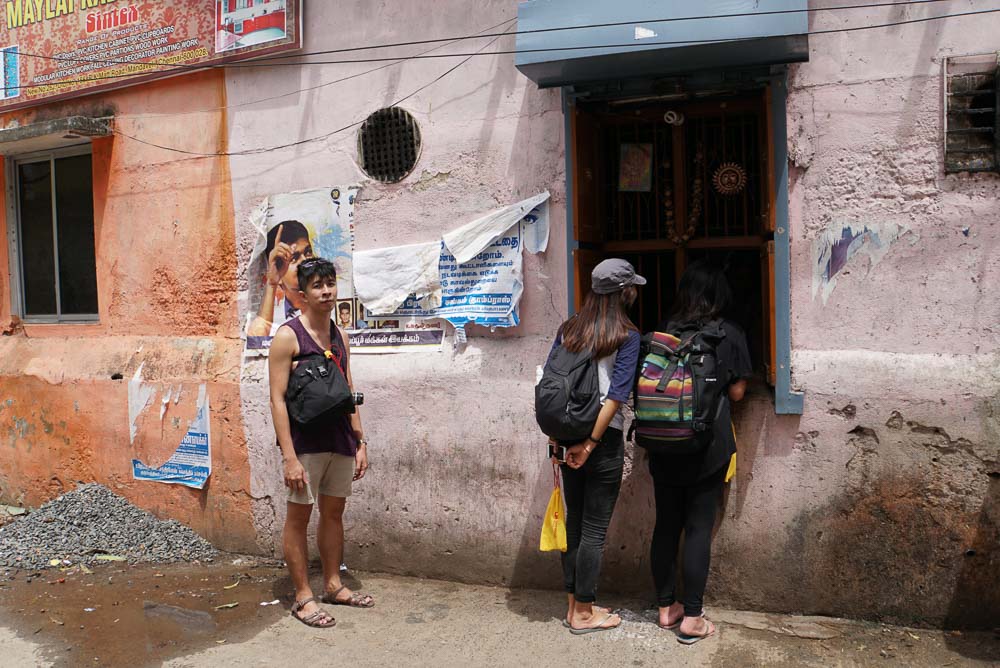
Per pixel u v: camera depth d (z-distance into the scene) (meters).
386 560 4.75
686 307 3.74
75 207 6.13
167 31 5.33
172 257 5.51
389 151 4.71
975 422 3.56
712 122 4.27
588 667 3.58
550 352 3.87
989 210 3.54
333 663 3.71
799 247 3.81
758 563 3.95
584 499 3.82
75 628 4.16
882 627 3.75
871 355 3.72
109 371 5.71
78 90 5.73
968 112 3.55
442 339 4.61
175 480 5.45
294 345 3.97
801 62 3.68
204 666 3.73
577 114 4.11
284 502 5.04
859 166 3.71
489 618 4.10
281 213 5.06
